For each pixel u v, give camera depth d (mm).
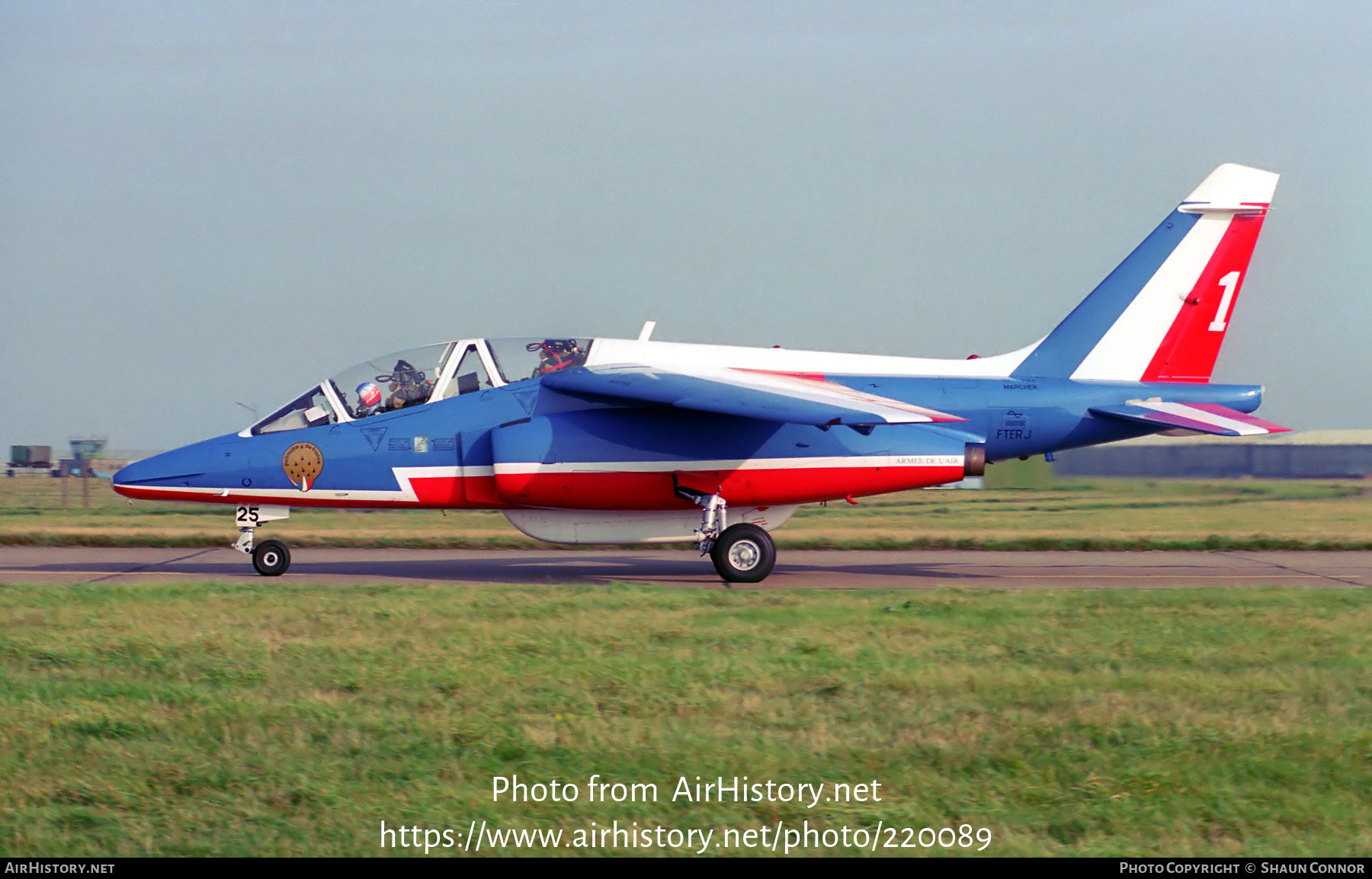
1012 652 32375
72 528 87125
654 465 55031
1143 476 128625
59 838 18281
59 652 31812
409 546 75938
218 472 55969
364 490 56406
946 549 73938
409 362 57500
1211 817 19422
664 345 59562
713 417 55344
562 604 41406
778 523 58969
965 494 126938
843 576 58375
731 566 54469
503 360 57469
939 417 49406
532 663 30547
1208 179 61719
